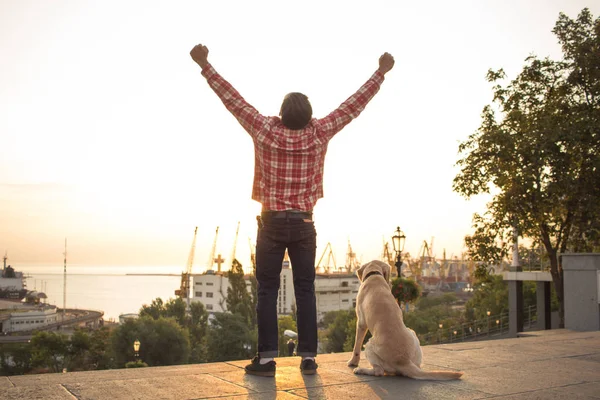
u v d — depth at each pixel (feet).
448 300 411.75
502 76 60.39
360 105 13.28
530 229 57.31
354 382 11.96
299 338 13.05
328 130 12.80
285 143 12.23
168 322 200.95
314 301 13.08
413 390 11.21
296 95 12.62
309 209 12.55
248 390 10.93
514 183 55.67
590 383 12.37
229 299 258.57
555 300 118.52
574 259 37.68
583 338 23.08
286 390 11.02
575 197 54.08
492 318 117.70
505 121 59.77
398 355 12.61
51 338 221.05
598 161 51.21
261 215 12.66
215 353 207.21
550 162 53.31
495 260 60.23
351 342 168.76
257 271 12.80
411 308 284.41
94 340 228.22
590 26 57.62
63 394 10.22
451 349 18.56
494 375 13.28
